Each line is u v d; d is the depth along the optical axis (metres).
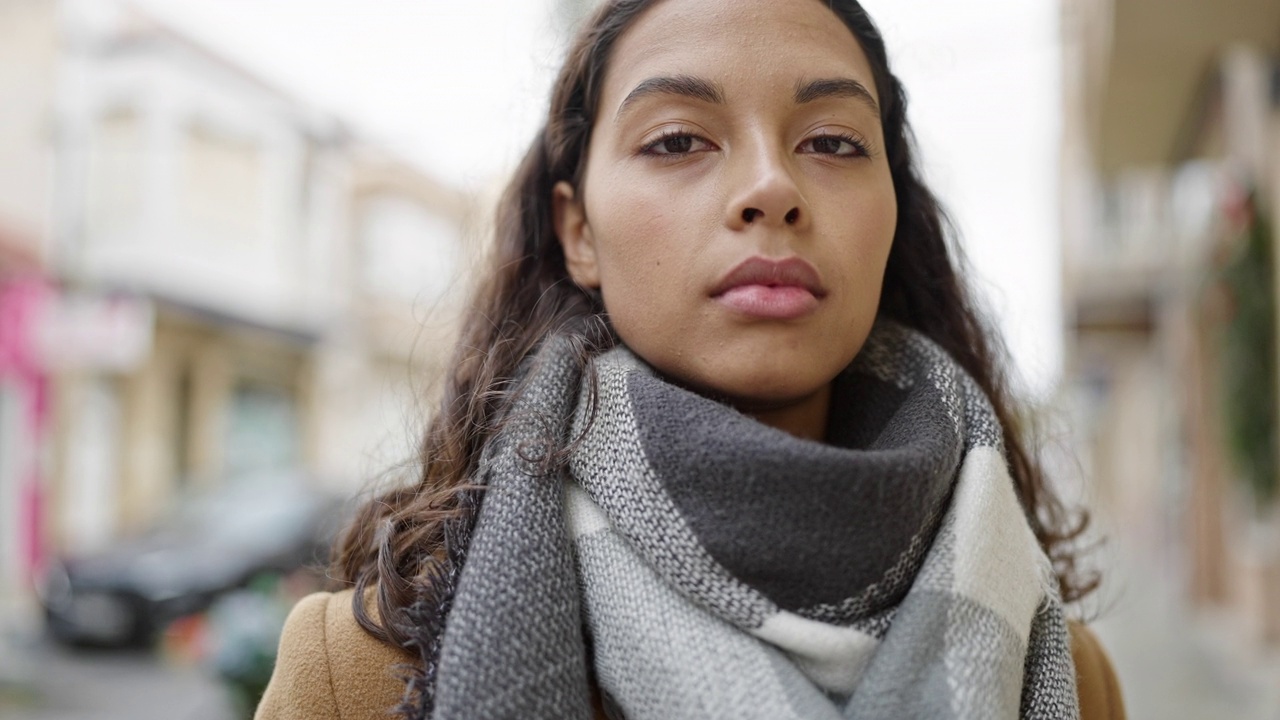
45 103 10.99
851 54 1.06
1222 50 4.96
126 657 7.35
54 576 7.63
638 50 1.02
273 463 16.38
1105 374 22.88
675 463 0.87
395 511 1.08
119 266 12.70
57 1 11.12
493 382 1.11
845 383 1.14
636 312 0.99
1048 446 1.58
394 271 18.09
